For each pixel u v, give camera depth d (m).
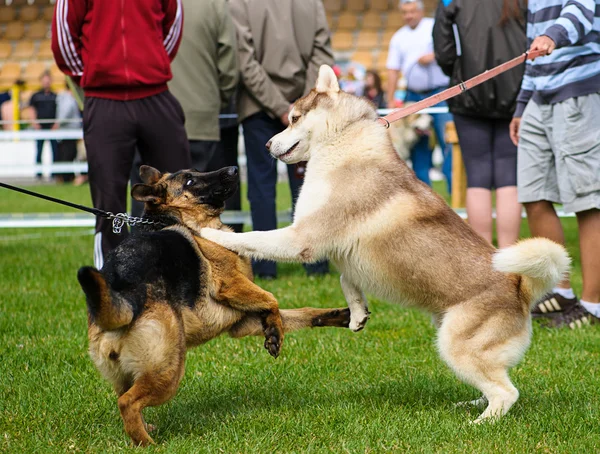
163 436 4.37
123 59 6.29
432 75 13.29
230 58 8.44
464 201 11.40
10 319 6.88
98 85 6.36
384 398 5.01
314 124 5.07
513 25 7.56
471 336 4.53
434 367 5.71
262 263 9.12
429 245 4.66
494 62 7.60
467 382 4.58
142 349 4.05
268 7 8.76
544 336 6.60
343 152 4.98
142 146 6.72
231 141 9.93
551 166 6.78
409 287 4.74
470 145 7.99
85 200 18.28
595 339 6.41
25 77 28.91
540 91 6.56
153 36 6.41
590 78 6.35
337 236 4.85
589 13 5.98
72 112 22.70
